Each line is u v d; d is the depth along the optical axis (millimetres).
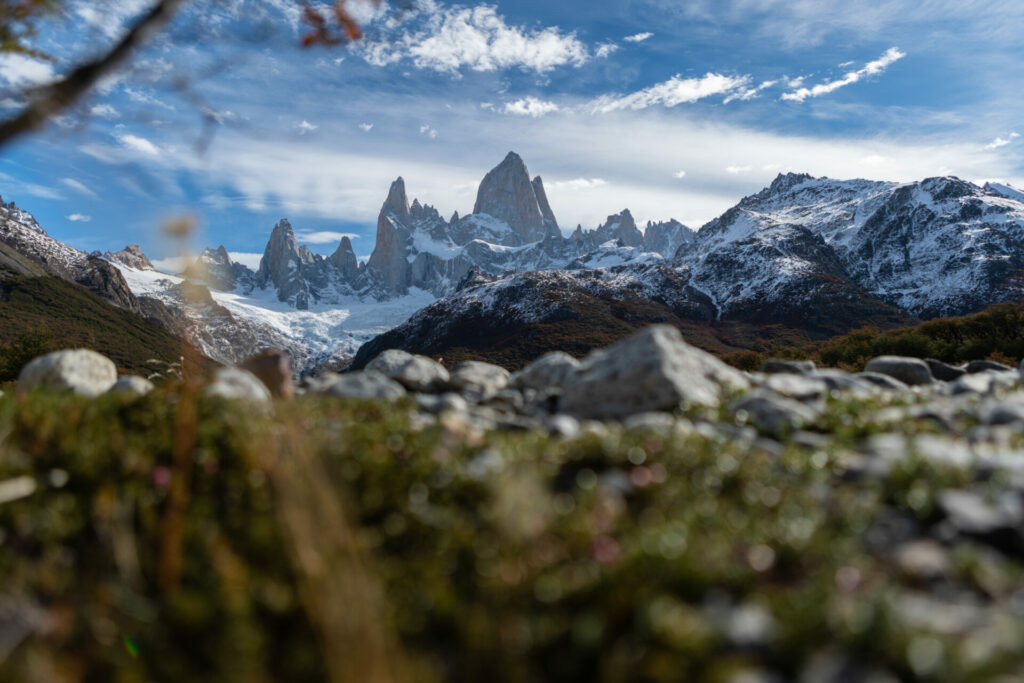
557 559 4270
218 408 6656
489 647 3445
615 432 6828
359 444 6238
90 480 5328
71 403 7062
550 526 4664
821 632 3365
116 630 3910
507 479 4672
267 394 8211
